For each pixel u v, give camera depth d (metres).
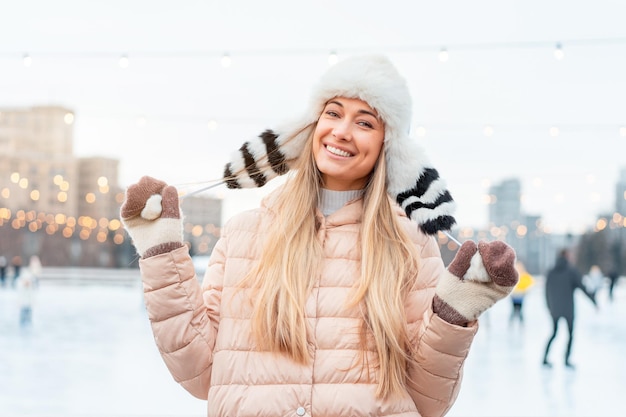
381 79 1.71
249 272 1.74
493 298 1.58
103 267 42.44
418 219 1.76
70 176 46.09
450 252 30.45
